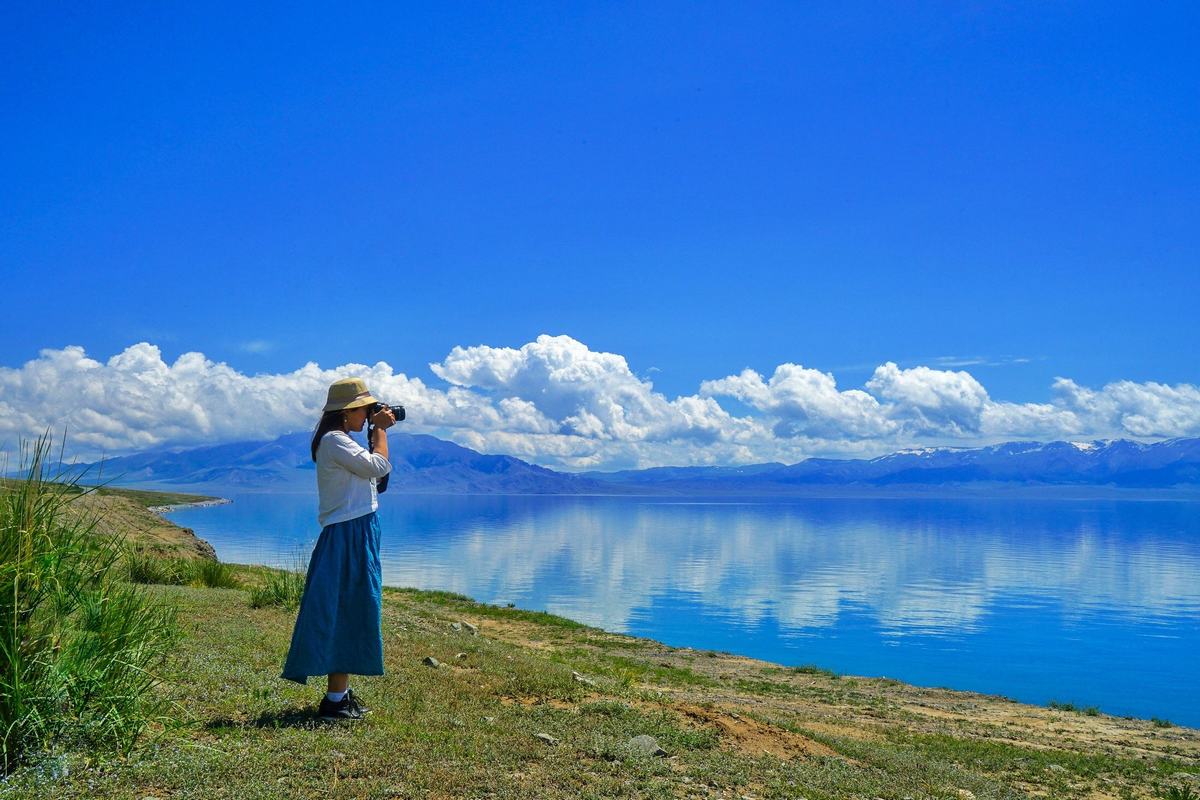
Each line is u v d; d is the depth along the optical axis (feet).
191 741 20.88
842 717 57.00
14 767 18.07
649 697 37.60
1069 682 157.99
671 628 206.49
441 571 334.03
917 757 37.40
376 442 24.17
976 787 32.14
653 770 24.68
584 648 85.51
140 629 22.52
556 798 20.68
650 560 427.74
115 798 17.10
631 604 250.16
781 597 285.84
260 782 18.65
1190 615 263.29
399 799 19.06
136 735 20.45
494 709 29.94
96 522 22.54
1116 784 41.60
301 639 23.21
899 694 75.46
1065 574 396.37
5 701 18.79
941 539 655.76
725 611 242.99
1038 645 203.31
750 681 74.54
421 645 43.11
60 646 20.66
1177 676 166.20
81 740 19.63
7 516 19.93
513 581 302.04
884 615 249.34
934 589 323.78
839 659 172.45
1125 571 416.67
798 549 533.96
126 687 21.22
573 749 25.53
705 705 37.40
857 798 26.08
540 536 623.77
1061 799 36.78
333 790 18.76
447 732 25.03
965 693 79.61
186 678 26.81
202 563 70.08
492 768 22.16
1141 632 228.63
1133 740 59.72
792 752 31.60
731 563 422.00
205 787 18.15
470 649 44.65
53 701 19.58
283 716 23.77
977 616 253.24
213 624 39.65
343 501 23.66
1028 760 45.70
